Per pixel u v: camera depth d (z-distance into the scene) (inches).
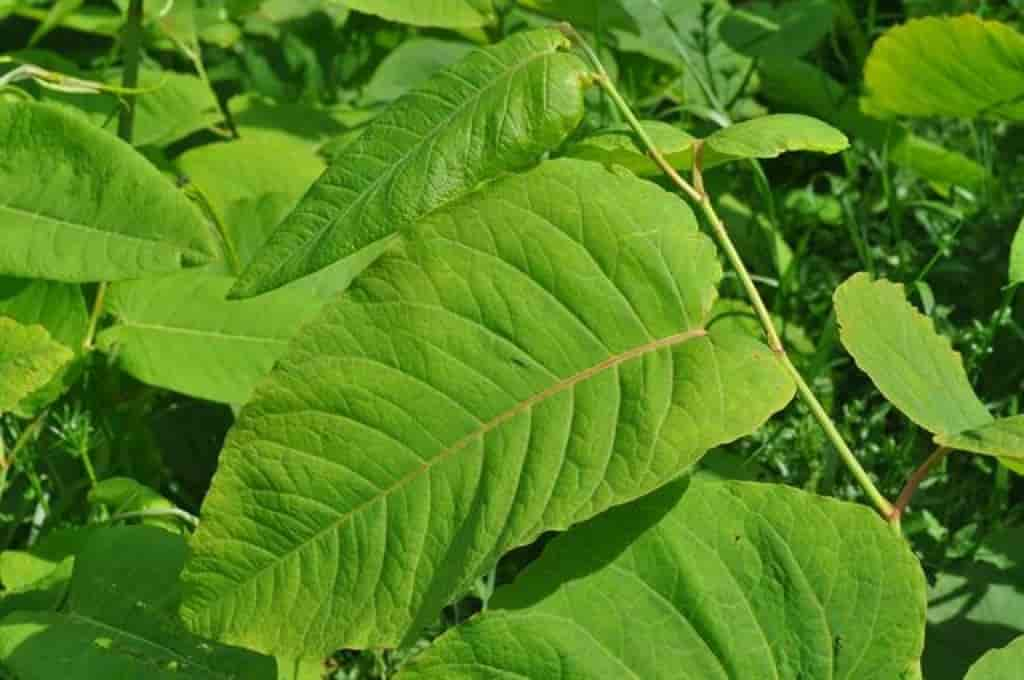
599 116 79.6
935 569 66.2
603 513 55.7
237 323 66.0
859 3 99.3
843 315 57.7
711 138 59.2
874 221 82.0
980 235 77.2
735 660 55.2
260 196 70.2
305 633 55.0
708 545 55.6
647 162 60.1
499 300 55.9
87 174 61.1
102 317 67.2
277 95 87.0
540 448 55.1
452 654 55.1
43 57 74.2
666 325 55.9
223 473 55.5
